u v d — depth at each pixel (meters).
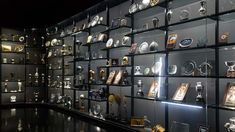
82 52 6.84
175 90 4.16
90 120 5.75
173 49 3.88
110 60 5.35
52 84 8.30
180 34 4.18
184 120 4.02
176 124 3.95
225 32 3.42
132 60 4.86
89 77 6.20
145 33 4.57
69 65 7.45
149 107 4.66
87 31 6.36
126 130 4.56
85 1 5.97
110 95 5.29
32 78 8.75
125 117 5.03
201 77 3.57
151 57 4.61
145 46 4.60
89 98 6.01
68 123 5.48
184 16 3.97
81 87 6.36
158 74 4.25
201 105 3.45
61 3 6.45
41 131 4.78
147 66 4.67
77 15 6.83
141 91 4.62
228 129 3.17
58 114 6.68
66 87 7.40
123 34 5.49
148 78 4.67
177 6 4.20
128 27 5.05
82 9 6.36
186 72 3.85
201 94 3.60
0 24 8.03
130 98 5.07
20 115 6.55
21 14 7.40
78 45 6.80
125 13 5.41
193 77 3.72
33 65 8.80
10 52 8.32
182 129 3.83
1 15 7.45
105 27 5.98
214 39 3.66
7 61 8.36
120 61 5.43
